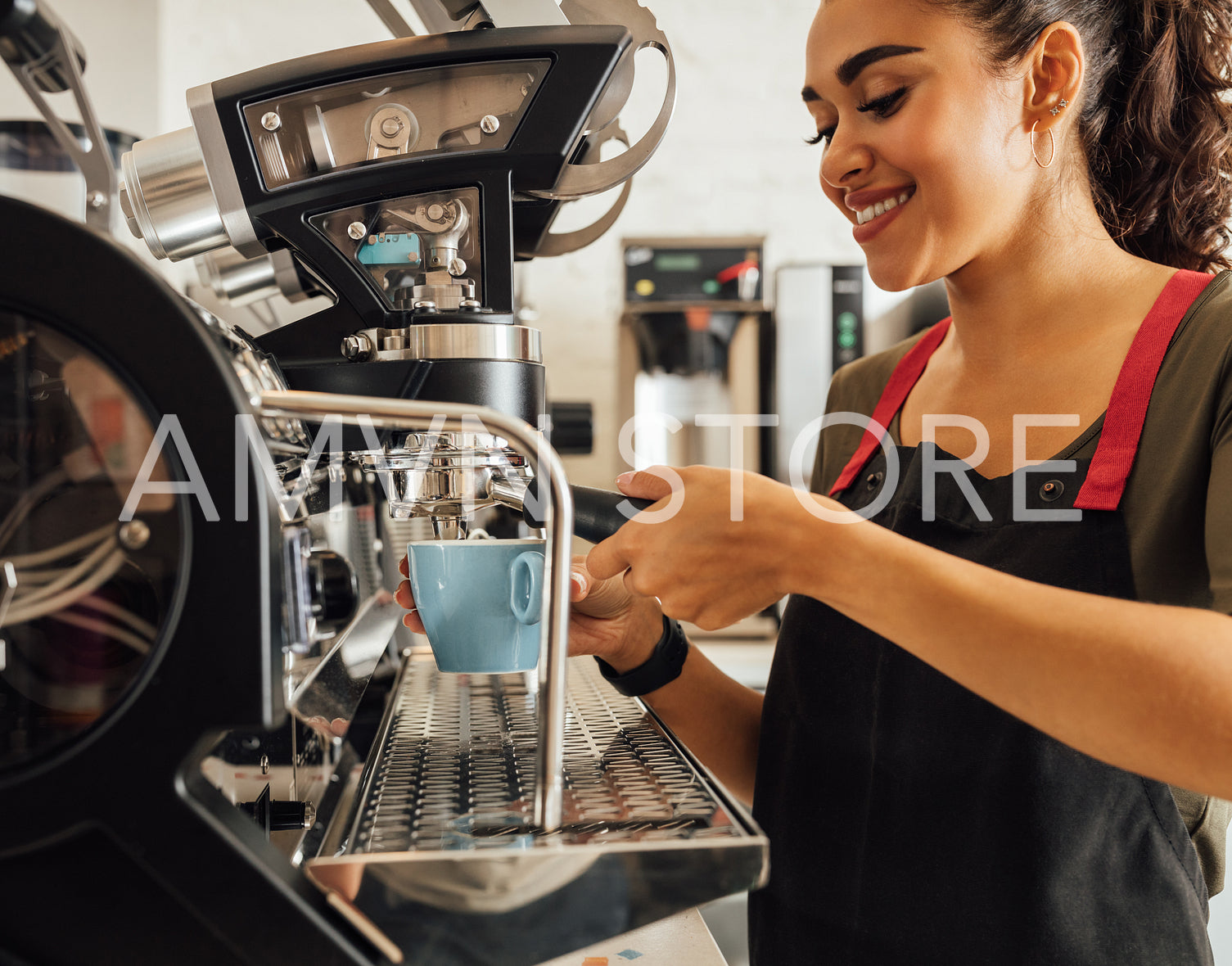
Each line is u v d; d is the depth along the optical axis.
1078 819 0.52
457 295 0.50
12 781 0.30
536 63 0.50
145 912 0.31
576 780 0.44
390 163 0.50
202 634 0.30
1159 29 0.60
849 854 0.60
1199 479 0.51
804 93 0.58
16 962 0.31
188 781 0.31
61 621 0.31
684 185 2.61
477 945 0.33
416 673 0.70
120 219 0.92
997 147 0.53
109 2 2.11
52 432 0.31
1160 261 0.66
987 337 0.62
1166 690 0.35
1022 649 0.37
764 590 0.43
